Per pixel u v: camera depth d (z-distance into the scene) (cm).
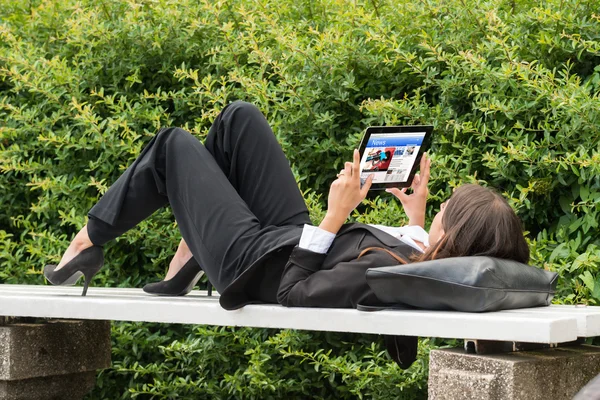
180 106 618
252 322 347
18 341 413
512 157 496
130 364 607
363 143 368
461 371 299
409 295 317
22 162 663
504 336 284
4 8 723
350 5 569
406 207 416
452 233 339
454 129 536
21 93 682
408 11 575
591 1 526
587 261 468
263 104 569
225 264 374
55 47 691
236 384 547
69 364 446
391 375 515
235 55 601
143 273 632
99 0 667
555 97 477
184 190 388
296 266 353
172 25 629
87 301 376
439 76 568
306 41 589
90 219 409
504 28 507
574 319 291
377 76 568
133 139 596
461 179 520
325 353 559
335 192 362
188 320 359
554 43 520
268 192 405
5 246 633
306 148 572
